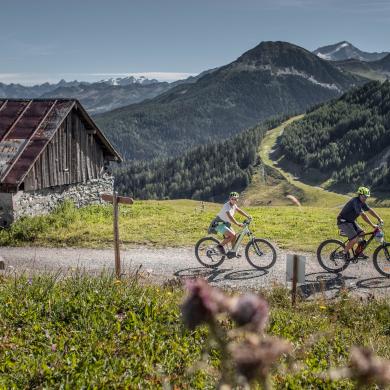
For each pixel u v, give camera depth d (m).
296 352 5.45
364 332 8.55
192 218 23.64
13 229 20.27
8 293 8.27
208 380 4.96
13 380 4.96
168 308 7.77
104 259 16.31
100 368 5.22
